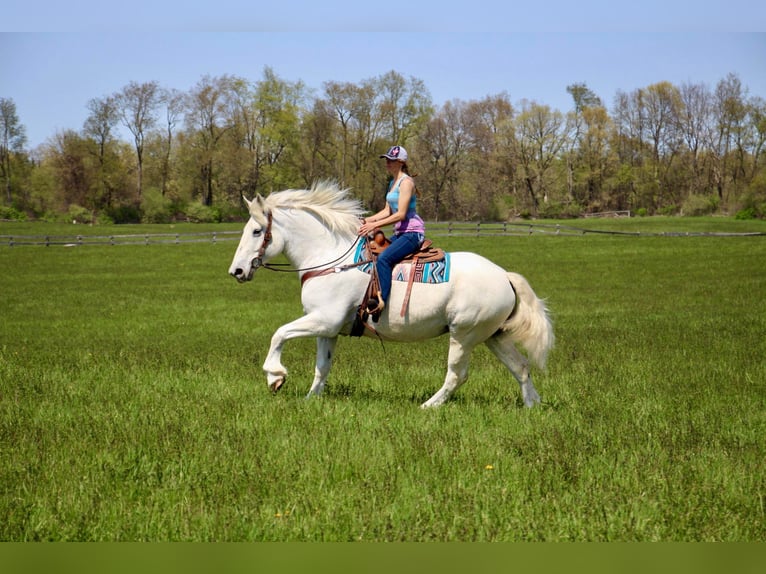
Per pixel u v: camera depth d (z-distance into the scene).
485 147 100.12
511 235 62.16
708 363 12.85
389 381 11.13
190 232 75.56
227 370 12.00
